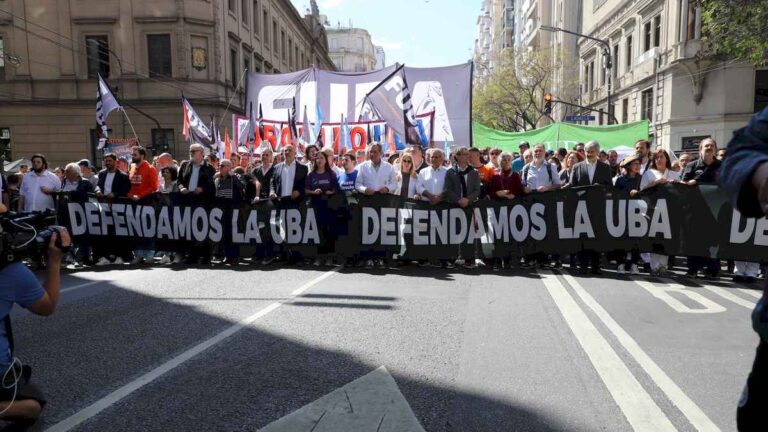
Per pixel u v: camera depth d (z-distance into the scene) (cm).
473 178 805
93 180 1080
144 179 898
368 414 313
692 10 2575
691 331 472
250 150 1226
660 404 327
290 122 1186
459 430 295
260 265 842
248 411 319
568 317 516
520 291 633
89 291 651
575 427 299
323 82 1209
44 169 893
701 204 712
